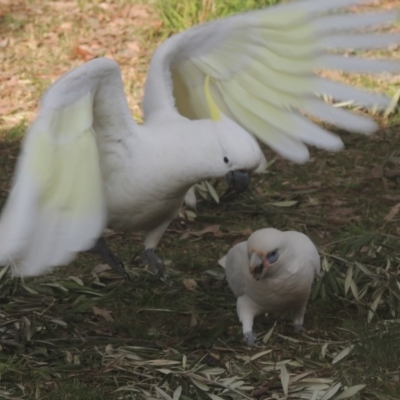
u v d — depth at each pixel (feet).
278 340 29.58
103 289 34.22
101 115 27.68
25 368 27.35
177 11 67.00
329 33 28.27
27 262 22.18
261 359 28.14
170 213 30.48
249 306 29.22
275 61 29.50
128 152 28.45
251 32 29.07
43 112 23.53
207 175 27.86
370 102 29.66
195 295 33.71
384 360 27.58
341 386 25.72
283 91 29.96
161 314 32.27
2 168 47.06
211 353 28.71
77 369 27.37
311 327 30.78
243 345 29.07
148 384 26.45
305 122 30.19
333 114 29.89
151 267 31.86
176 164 27.91
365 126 30.01
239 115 31.17
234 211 42.73
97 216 23.39
